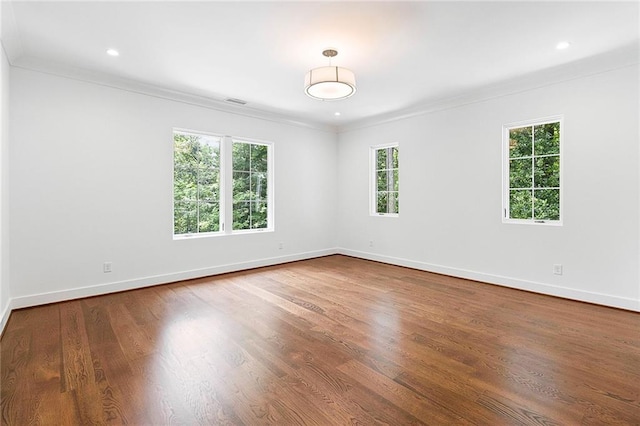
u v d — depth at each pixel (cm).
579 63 351
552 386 200
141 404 184
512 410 178
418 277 481
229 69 367
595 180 353
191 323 303
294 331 285
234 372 217
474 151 456
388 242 580
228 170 511
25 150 342
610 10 253
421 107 511
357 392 195
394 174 580
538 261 398
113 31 285
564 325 297
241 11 253
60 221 364
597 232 353
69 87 368
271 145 571
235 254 520
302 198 614
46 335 277
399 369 221
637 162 328
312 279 470
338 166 673
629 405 181
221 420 170
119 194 404
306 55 331
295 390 197
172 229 451
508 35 292
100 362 230
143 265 425
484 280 448
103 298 380
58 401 186
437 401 186
